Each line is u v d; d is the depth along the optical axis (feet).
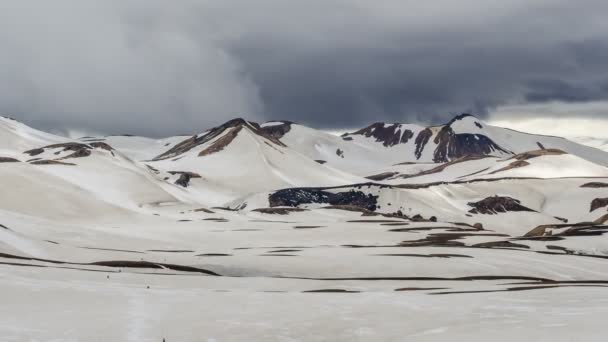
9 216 354.95
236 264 264.11
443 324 104.99
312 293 149.07
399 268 254.88
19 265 187.52
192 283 184.65
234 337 100.12
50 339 95.96
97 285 152.46
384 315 115.34
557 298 136.46
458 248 326.03
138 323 108.17
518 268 258.78
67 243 316.81
